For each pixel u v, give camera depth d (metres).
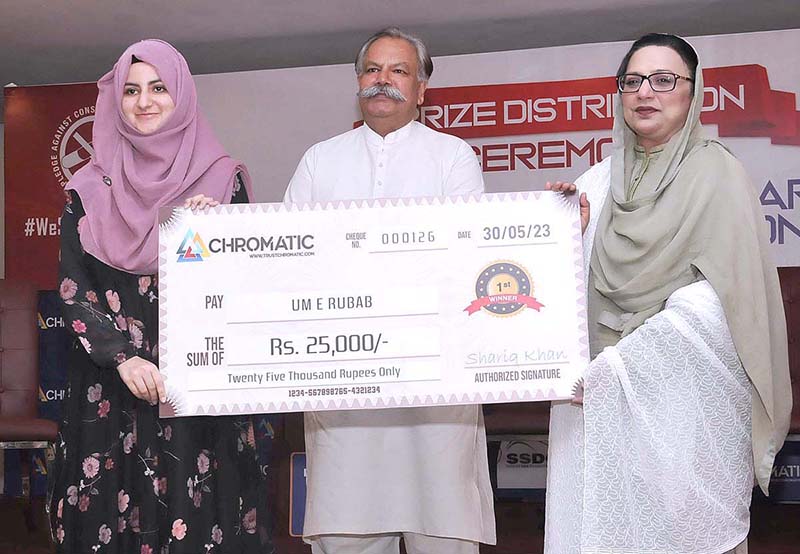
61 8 5.23
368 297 2.46
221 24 5.50
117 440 2.50
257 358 2.46
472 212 2.46
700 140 2.49
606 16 5.48
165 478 2.49
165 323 2.47
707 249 2.34
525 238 2.45
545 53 5.73
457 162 2.97
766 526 4.68
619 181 2.53
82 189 2.55
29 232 6.13
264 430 2.77
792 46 5.46
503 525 4.80
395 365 2.45
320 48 5.93
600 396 2.38
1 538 4.71
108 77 2.63
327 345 2.45
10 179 6.16
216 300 2.47
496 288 2.45
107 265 2.53
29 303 4.73
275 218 2.49
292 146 5.93
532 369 2.43
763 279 2.34
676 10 5.39
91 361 2.52
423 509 2.80
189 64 6.20
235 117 5.97
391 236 2.47
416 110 3.10
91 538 2.46
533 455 5.57
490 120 5.78
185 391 2.45
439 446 2.78
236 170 2.75
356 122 5.88
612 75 5.66
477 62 5.80
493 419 4.43
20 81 6.47
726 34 5.54
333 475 2.82
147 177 2.59
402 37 3.01
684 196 2.39
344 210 2.48
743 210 2.34
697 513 2.32
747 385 2.37
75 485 2.50
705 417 2.34
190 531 2.46
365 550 2.93
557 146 5.71
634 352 2.36
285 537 4.34
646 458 2.33
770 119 5.48
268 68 6.29
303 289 2.47
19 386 4.63
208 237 2.49
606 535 2.36
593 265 2.54
